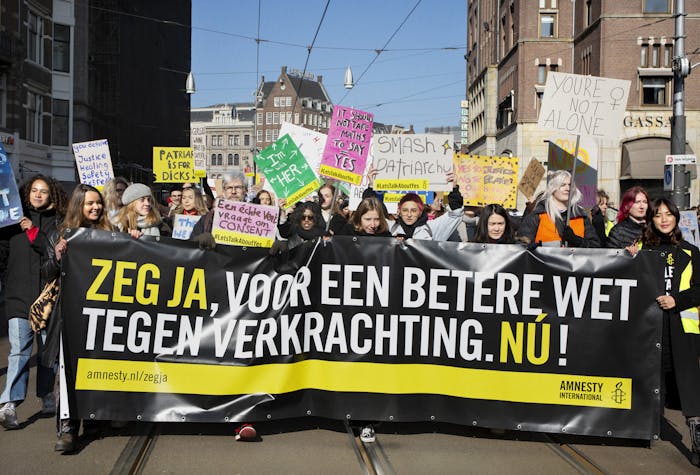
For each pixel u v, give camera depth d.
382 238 5.84
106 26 43.62
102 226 6.01
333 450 5.55
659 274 5.65
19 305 6.04
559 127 7.18
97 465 5.16
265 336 5.76
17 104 30.09
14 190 6.02
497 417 5.73
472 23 54.56
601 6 33.53
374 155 9.71
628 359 5.66
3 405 6.04
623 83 7.09
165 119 57.44
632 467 5.32
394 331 5.81
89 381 5.57
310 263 5.84
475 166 11.52
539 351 5.72
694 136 33.31
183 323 5.70
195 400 5.67
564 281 5.72
